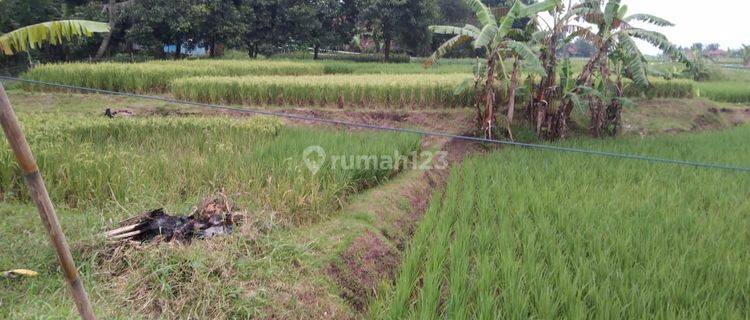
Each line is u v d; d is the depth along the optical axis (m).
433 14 32.06
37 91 15.05
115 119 9.86
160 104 13.84
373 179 8.42
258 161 7.68
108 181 6.49
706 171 9.45
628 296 4.61
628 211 6.97
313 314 4.83
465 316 4.42
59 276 4.64
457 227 6.37
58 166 6.52
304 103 14.64
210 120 10.43
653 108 18.52
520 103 15.62
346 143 9.29
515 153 10.91
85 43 25.73
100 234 5.07
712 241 5.83
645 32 12.03
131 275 4.72
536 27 13.32
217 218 5.70
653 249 5.54
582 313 4.27
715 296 4.62
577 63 28.98
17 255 4.74
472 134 13.51
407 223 7.41
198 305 4.51
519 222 6.64
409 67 25.95
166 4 24.92
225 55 33.47
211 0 26.02
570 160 10.09
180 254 4.93
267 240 5.49
